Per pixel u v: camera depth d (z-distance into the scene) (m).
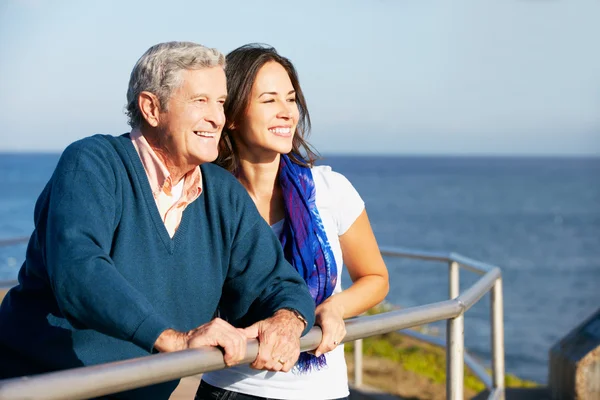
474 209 98.38
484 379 3.75
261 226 2.16
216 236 2.09
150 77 1.95
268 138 2.38
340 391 2.41
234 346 1.65
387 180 184.50
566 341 4.54
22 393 1.25
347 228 2.50
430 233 67.94
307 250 2.37
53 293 1.92
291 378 2.35
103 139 2.01
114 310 1.65
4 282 5.81
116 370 1.39
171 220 2.04
